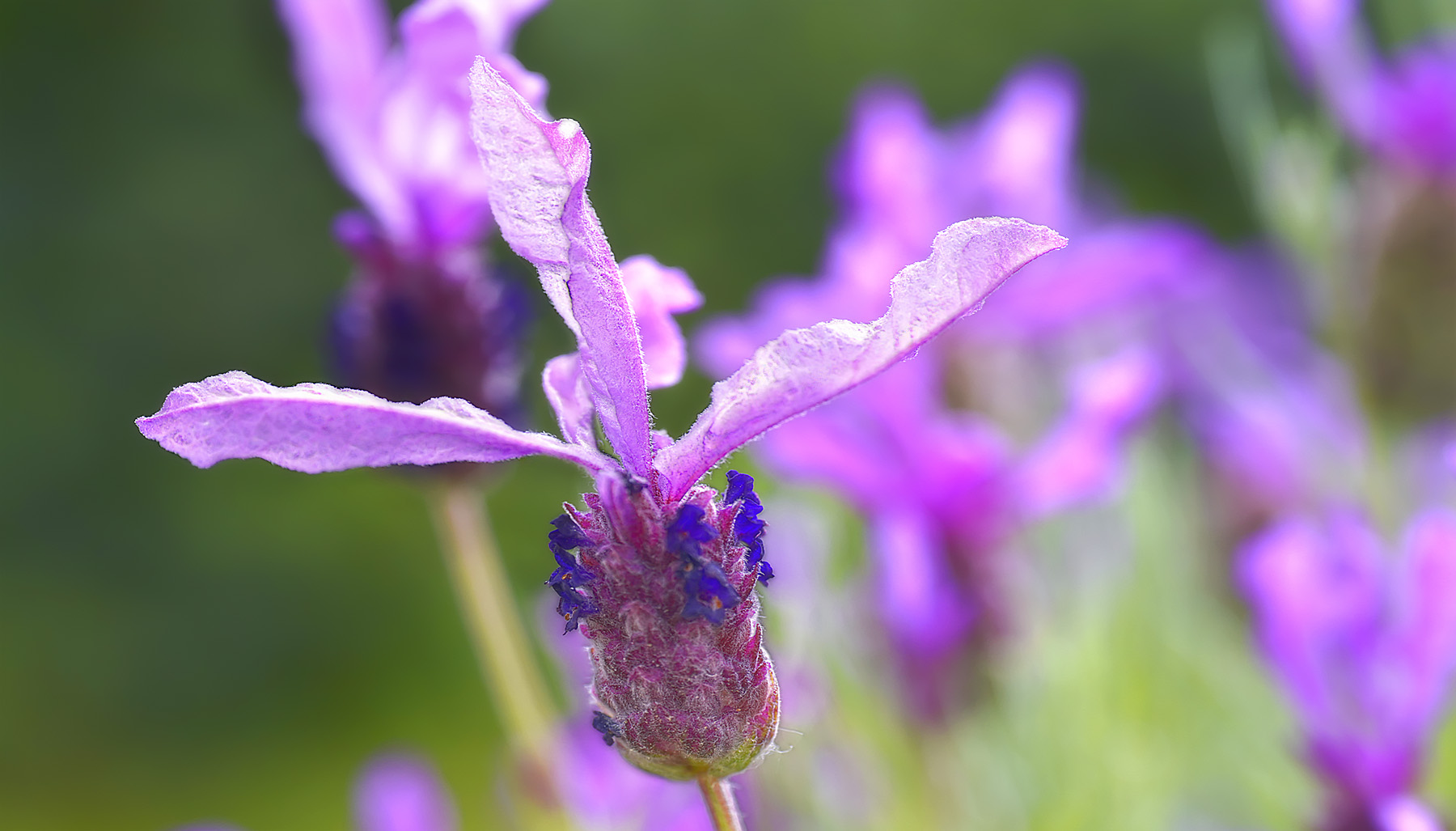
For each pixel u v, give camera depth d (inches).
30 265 67.4
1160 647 16.6
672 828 13.9
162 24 67.7
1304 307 19.6
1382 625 13.9
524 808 13.7
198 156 67.6
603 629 10.9
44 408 66.3
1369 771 13.7
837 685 15.6
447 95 12.7
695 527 10.8
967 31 65.3
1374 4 17.7
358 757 60.6
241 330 67.1
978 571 15.2
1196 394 18.6
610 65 63.7
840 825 15.1
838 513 17.2
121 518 66.0
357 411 10.5
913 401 15.2
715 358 16.6
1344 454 17.2
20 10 68.2
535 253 10.5
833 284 16.4
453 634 62.7
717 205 65.7
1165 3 61.8
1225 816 17.2
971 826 16.0
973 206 17.3
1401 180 16.1
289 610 64.5
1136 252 17.1
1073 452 15.2
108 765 62.2
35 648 63.4
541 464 14.6
